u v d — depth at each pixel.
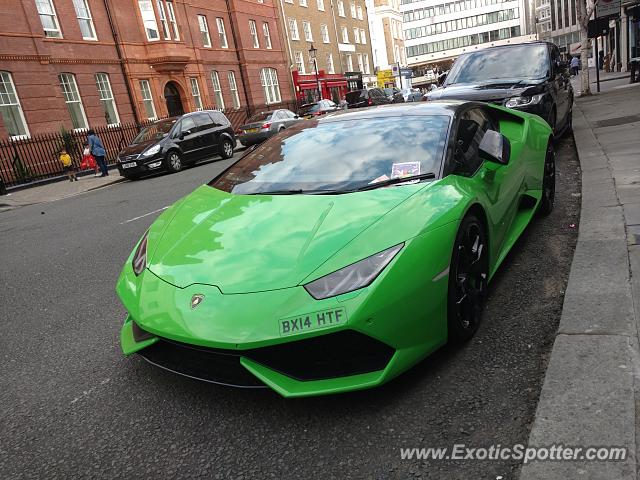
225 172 3.61
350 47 47.56
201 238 2.59
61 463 2.12
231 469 1.97
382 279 2.10
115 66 21.98
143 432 2.26
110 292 4.31
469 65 8.10
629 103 11.60
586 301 2.74
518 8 95.88
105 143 20.62
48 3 19.20
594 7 16.05
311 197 2.74
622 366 2.15
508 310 2.96
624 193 4.54
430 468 1.84
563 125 7.97
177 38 24.70
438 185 2.69
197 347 2.16
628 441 1.77
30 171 17.16
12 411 2.58
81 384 2.76
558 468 1.71
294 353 2.12
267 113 20.53
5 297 4.61
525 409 2.09
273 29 34.97
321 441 2.05
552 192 4.65
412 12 99.44
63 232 7.63
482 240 2.81
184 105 25.98
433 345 2.31
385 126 3.35
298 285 2.12
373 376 2.11
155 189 11.52
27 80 17.83
